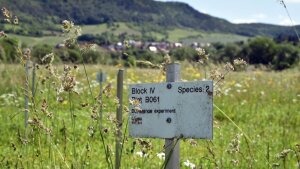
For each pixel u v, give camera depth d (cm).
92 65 1521
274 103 1166
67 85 369
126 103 1094
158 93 399
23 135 650
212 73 407
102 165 563
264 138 750
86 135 729
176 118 389
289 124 905
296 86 1380
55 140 660
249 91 1280
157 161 558
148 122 404
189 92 384
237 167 546
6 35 391
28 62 416
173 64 403
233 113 1013
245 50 2439
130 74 1518
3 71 1174
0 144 690
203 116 377
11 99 1052
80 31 357
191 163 555
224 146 660
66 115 862
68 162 541
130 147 589
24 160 508
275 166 509
